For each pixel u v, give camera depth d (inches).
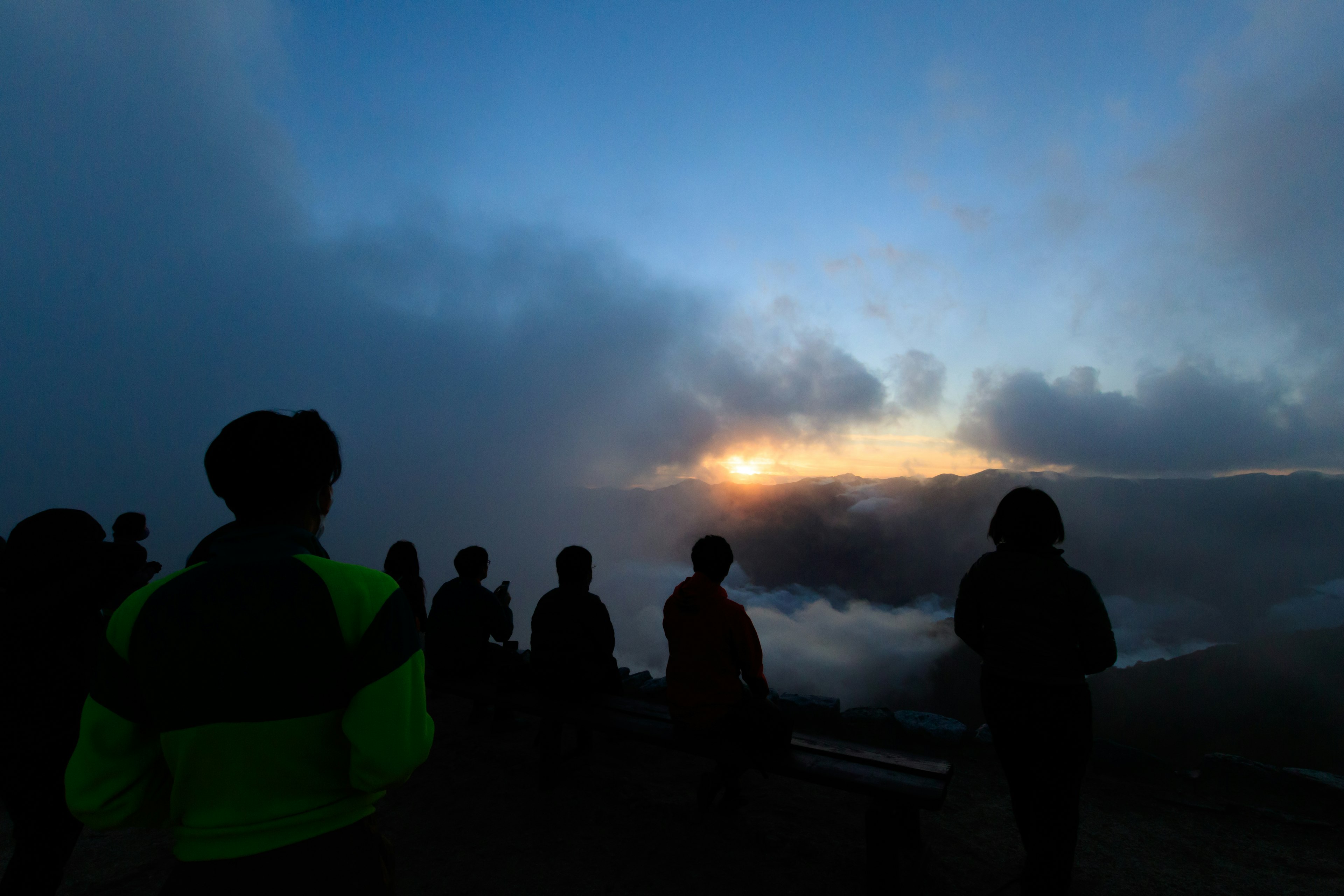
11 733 79.4
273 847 39.7
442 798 138.6
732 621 121.3
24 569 82.0
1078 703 89.1
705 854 116.5
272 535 44.5
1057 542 98.3
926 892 107.2
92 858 115.3
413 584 186.1
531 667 146.7
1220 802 144.6
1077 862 120.1
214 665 38.9
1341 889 111.5
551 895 104.8
